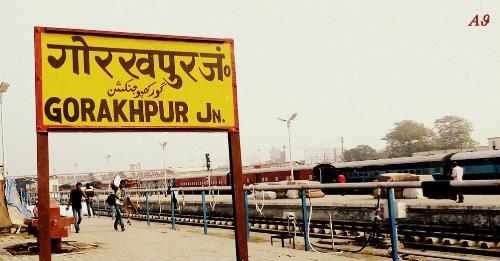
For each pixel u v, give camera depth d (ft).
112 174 397.39
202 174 168.04
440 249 36.45
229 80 15.70
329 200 74.90
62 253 32.24
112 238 42.47
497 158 85.97
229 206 72.74
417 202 56.90
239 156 15.52
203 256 29.07
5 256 30.81
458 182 17.97
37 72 13.21
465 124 380.37
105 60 14.14
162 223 72.23
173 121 14.79
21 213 52.85
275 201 67.51
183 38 15.16
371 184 22.88
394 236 22.11
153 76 14.71
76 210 50.19
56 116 13.26
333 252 35.63
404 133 395.75
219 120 15.39
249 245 34.27
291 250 30.86
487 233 38.32
